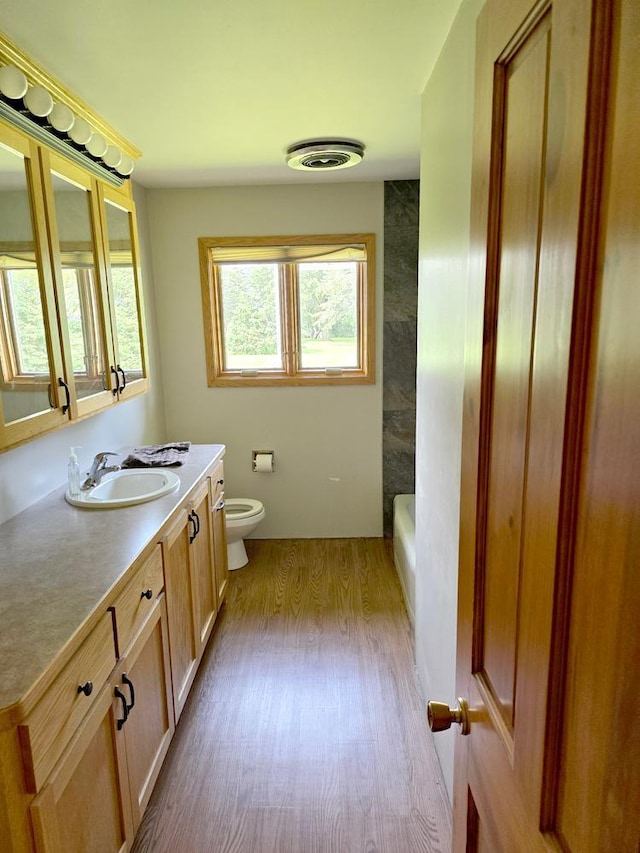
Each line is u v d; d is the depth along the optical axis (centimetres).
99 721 134
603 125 46
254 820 175
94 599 137
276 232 353
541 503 60
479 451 85
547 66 59
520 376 68
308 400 374
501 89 75
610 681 46
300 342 375
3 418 155
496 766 78
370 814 176
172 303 363
